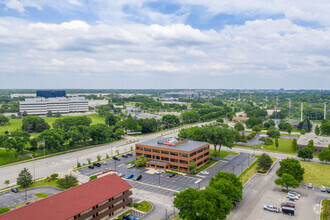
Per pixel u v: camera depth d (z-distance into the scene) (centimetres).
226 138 15875
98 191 8425
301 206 9169
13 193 10431
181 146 14338
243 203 9406
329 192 10394
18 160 15012
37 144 18262
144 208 9031
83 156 16225
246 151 17862
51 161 15062
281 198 9875
